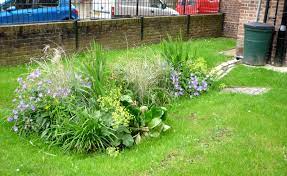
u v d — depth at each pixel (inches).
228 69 331.6
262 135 193.0
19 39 324.5
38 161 164.9
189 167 159.3
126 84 223.0
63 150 176.6
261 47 335.0
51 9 378.6
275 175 156.3
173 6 561.0
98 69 209.9
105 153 175.3
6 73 296.4
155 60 251.3
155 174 154.9
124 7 477.1
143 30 454.6
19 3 349.1
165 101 237.0
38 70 201.6
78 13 418.3
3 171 153.5
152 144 183.5
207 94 260.2
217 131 196.1
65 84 197.5
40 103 193.3
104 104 188.7
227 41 528.4
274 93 261.3
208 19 555.8
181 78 255.4
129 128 187.3
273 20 342.6
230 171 156.9
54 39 355.6
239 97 251.1
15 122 191.9
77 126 177.8
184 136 190.5
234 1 566.9
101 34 404.5
